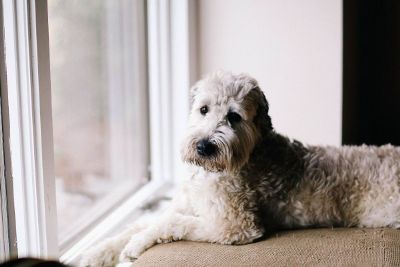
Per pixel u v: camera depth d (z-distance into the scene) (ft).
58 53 7.54
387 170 6.85
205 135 6.45
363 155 7.12
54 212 6.24
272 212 6.86
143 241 6.33
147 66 9.67
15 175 5.92
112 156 9.29
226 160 6.39
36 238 6.06
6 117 5.76
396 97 11.18
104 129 9.00
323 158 7.04
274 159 6.91
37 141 5.92
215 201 6.56
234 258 5.90
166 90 9.59
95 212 8.43
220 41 9.56
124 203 8.85
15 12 5.64
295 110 9.39
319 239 6.42
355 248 6.12
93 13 8.39
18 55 5.73
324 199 6.77
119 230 7.90
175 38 9.41
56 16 7.41
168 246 6.28
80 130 8.32
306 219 6.85
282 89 9.39
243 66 9.52
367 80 11.31
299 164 6.93
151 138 9.84
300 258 5.89
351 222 6.88
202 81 6.91
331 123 9.25
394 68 11.08
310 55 9.14
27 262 3.02
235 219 6.48
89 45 8.36
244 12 9.34
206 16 9.55
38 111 5.86
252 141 6.68
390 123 11.32
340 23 8.89
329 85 9.14
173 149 9.80
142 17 9.45
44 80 5.90
